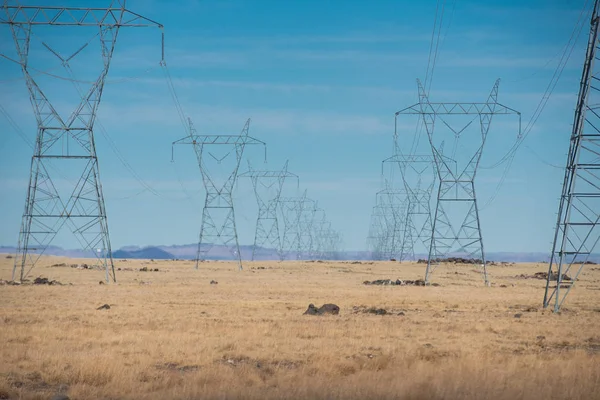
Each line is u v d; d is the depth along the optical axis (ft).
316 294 355.77
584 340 182.91
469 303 302.86
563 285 521.65
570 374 122.11
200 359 141.38
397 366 131.85
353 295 349.41
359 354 149.38
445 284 507.30
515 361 135.85
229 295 342.23
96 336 174.19
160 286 411.75
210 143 575.79
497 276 653.30
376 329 191.21
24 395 109.40
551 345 174.09
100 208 431.43
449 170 483.92
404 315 243.60
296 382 116.67
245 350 153.28
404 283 502.79
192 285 429.79
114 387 114.42
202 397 104.42
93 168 421.18
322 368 129.80
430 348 157.69
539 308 284.41
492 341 175.52
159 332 182.80
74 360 137.18
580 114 268.62
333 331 184.44
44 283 420.77
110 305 270.87
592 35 266.16
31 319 214.28
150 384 116.06
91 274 564.30
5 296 315.99
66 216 425.28
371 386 110.01
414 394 104.27
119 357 140.67
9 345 157.28
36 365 133.49
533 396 104.58
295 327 193.36
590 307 297.94
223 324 202.80
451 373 119.03
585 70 269.85
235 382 117.08
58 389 117.08
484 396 104.06
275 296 337.52
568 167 274.16
